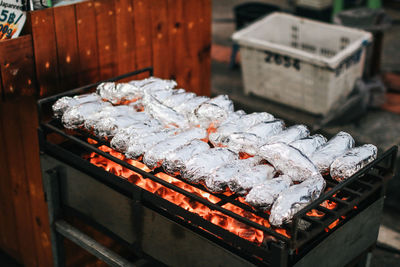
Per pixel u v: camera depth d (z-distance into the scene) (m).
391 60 6.33
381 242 3.30
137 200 1.92
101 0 2.51
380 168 1.96
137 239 2.03
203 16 3.13
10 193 2.99
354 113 4.97
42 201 2.78
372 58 5.19
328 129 2.57
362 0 7.86
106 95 2.36
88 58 2.57
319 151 1.94
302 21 5.18
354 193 1.77
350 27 5.02
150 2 2.76
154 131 2.08
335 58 4.49
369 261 2.07
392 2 8.55
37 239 2.97
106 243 2.85
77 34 2.47
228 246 1.72
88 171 2.14
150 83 2.40
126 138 2.03
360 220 1.87
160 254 1.96
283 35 5.39
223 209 1.67
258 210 1.73
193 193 1.89
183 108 2.24
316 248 1.69
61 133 2.15
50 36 2.36
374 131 4.71
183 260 1.88
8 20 2.20
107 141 2.17
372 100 5.09
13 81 2.29
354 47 4.62
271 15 5.33
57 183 2.28
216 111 2.13
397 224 3.46
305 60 4.65
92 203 2.16
